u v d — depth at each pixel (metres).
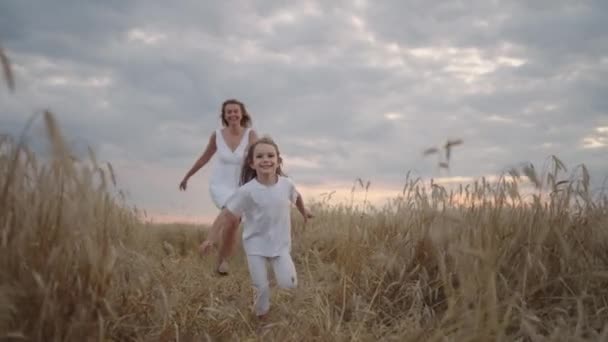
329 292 4.02
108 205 3.03
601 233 3.88
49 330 2.38
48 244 2.51
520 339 2.92
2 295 2.24
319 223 6.85
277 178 4.19
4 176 2.54
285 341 3.00
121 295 3.09
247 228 4.04
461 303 2.89
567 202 3.79
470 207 3.84
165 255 5.75
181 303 3.48
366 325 3.43
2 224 2.45
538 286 3.31
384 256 4.18
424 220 4.21
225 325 3.34
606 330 2.75
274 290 3.99
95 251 2.59
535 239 3.68
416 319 3.15
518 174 3.48
